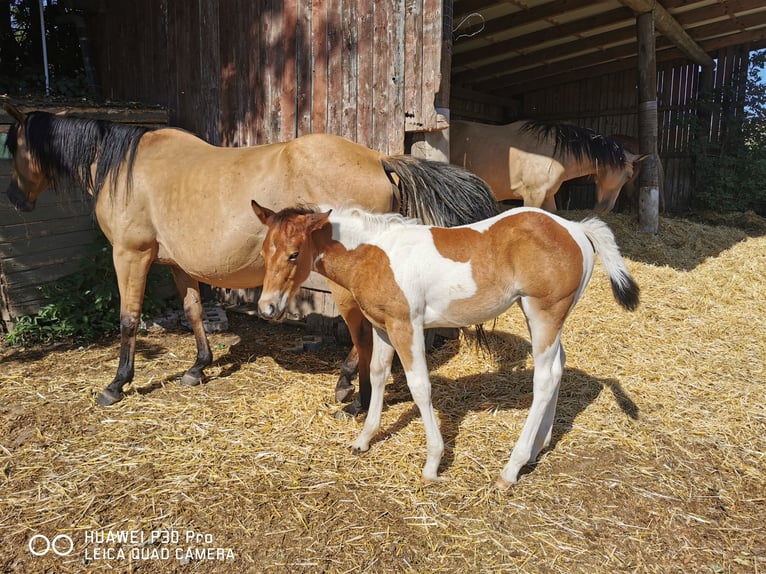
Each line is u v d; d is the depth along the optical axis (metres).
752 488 2.54
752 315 4.80
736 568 2.04
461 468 2.65
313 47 4.41
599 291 5.15
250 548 2.11
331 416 3.18
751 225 9.17
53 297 4.61
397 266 2.41
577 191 10.68
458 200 2.97
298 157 3.01
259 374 3.83
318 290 4.67
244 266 3.18
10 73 6.53
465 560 2.06
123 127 3.41
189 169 3.21
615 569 2.03
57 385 3.55
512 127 5.91
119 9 5.97
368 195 3.03
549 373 2.49
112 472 2.59
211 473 2.57
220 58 5.11
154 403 3.31
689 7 7.45
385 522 2.26
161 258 3.48
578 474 2.61
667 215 9.84
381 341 2.67
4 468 2.60
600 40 8.16
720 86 10.15
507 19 7.15
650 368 3.80
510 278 2.42
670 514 2.34
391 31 3.91
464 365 3.93
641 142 7.30
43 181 3.72
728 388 3.50
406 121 3.92
